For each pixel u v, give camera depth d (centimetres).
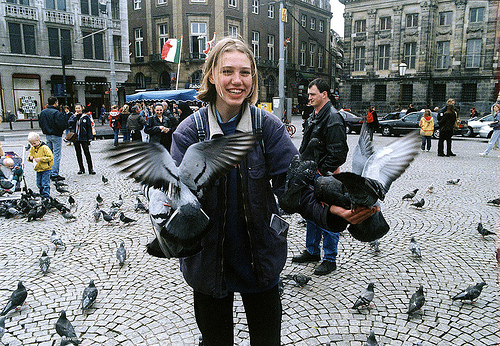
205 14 4216
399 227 681
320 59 5816
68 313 413
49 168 885
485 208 791
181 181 150
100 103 4122
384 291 453
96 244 615
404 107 4216
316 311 412
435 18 3966
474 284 465
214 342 217
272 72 4894
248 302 218
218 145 151
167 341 362
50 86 3694
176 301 437
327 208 179
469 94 3900
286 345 354
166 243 158
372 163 168
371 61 4356
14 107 3503
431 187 922
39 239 641
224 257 208
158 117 1134
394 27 4153
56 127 1046
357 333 372
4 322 370
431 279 480
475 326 378
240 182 204
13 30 3450
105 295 452
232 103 196
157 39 4450
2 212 762
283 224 201
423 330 374
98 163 1370
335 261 508
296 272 509
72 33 3788
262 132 207
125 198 904
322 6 5709
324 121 447
